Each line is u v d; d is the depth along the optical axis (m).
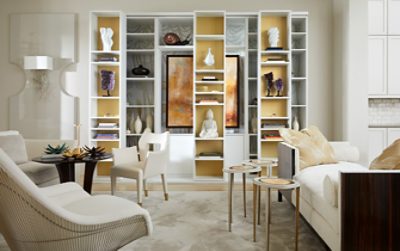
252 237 2.62
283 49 5.02
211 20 5.14
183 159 5.16
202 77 5.19
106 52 4.85
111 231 1.71
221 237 2.62
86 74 5.29
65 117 5.29
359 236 1.88
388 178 1.89
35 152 3.90
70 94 5.31
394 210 1.89
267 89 5.04
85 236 1.62
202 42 5.16
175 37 5.20
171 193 4.20
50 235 1.56
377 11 5.00
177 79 5.47
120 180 5.02
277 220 3.06
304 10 5.31
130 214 1.77
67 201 2.06
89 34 4.83
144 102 5.43
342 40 5.01
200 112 5.21
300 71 5.33
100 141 5.16
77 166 4.09
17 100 5.30
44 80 5.27
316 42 5.32
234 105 5.36
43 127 5.30
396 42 5.00
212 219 3.10
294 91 5.39
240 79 5.39
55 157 3.22
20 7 5.34
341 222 1.89
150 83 5.43
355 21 4.79
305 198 2.73
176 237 2.62
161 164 3.77
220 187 4.59
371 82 5.00
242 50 5.37
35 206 1.51
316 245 2.46
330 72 5.33
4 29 5.34
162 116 5.52
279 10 5.00
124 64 5.04
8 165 1.46
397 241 1.88
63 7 5.31
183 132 5.51
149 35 5.17
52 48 5.29
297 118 5.37
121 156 3.82
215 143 5.21
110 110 5.18
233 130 5.37
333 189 2.02
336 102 5.23
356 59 4.80
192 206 3.56
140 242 2.52
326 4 5.30
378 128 5.02
